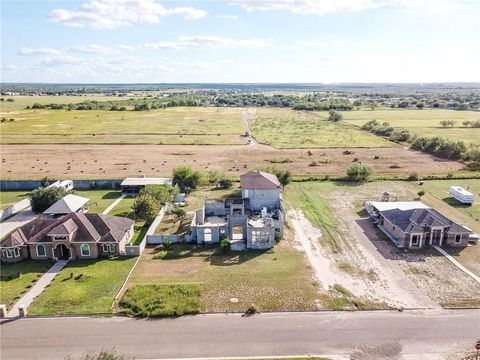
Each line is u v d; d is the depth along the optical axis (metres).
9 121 189.62
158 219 65.94
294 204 76.75
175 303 42.50
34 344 36.72
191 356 35.06
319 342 36.91
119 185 88.69
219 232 58.38
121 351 35.69
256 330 38.66
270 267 51.25
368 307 42.44
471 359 34.53
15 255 52.50
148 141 143.25
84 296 44.38
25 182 88.44
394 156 120.62
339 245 58.03
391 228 61.78
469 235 58.22
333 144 139.12
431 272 50.06
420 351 35.72
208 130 170.62
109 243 54.09
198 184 87.94
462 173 99.75
